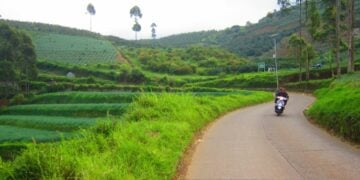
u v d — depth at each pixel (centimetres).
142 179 886
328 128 1934
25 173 741
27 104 7994
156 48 18450
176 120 1742
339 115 1783
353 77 4072
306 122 2322
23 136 4641
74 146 1034
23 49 9900
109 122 1278
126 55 15500
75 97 7800
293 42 7719
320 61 10075
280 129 2025
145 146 1109
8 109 7438
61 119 5803
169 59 14750
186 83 10419
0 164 793
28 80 9638
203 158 1327
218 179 1049
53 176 723
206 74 12988
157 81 10825
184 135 1532
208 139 1734
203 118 2278
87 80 10506
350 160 1217
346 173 1057
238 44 19275
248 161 1257
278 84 8050
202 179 1056
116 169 852
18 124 5919
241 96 4581
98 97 7575
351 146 1478
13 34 9638
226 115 2984
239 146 1537
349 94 2145
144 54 15288
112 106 6334
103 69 12725
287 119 2544
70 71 12375
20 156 806
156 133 1377
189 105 2239
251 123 2350
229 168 1170
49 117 6184
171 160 1111
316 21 7156
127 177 850
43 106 7056
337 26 5297
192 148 1509
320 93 4941
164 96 2111
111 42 18650
